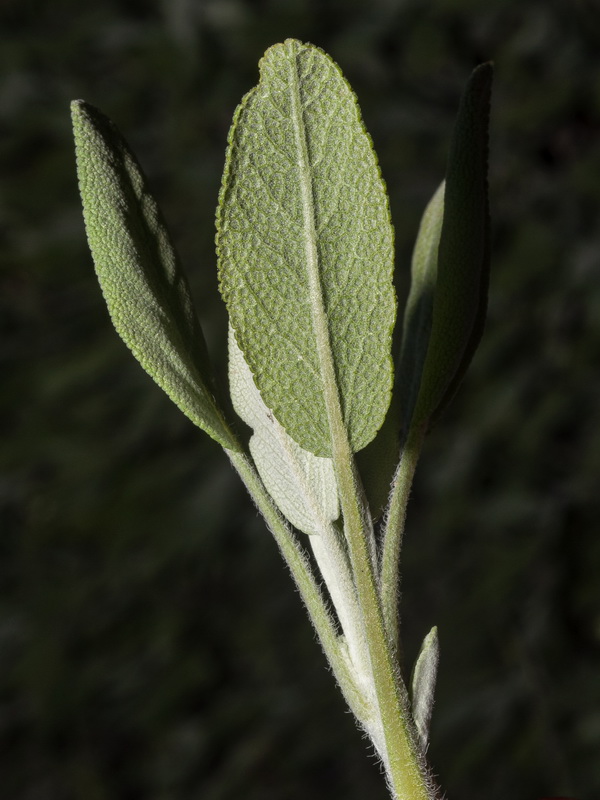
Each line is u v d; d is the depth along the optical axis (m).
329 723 1.05
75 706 1.07
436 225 0.31
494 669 1.03
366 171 0.27
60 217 1.08
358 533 0.27
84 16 1.11
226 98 1.07
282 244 0.27
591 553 1.03
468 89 0.28
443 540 1.03
